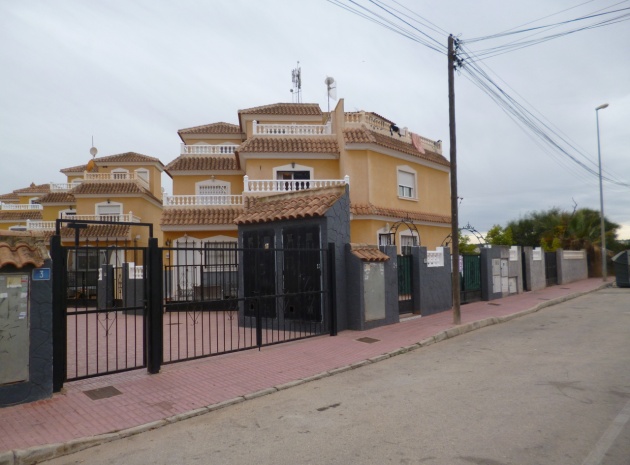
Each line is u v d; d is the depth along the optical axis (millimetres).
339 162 21625
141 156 35250
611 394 6379
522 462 4379
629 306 16781
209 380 7703
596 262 31219
